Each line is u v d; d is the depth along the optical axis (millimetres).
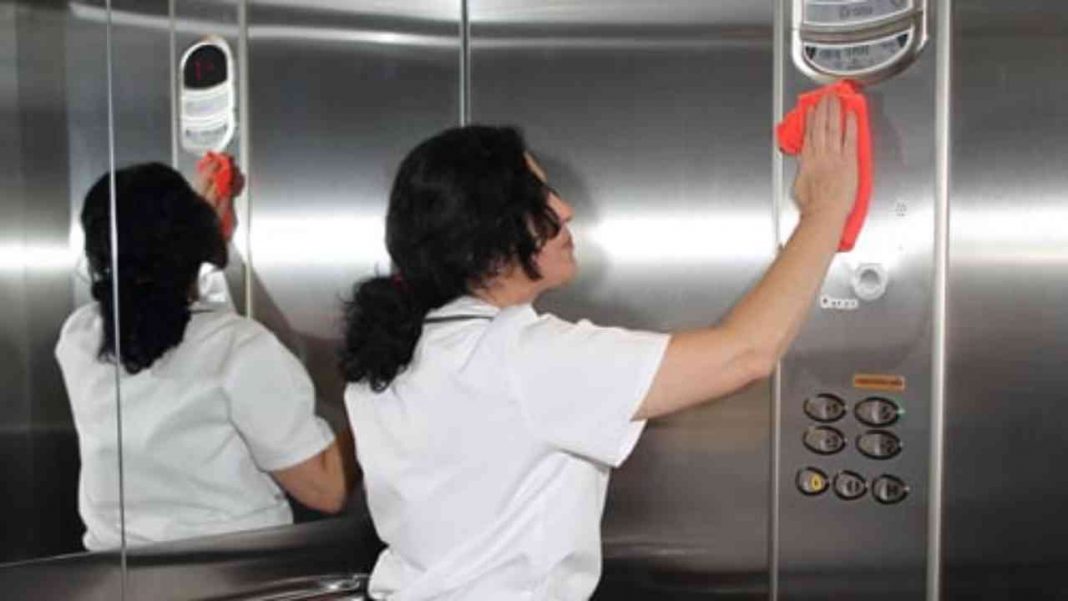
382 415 1496
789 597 1716
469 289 1488
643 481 1813
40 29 1759
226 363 1884
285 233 1927
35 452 1778
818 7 1665
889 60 1617
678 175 1788
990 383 1582
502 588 1459
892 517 1647
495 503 1442
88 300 1805
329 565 1960
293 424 1922
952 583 1614
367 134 1972
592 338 1405
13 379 1764
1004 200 1562
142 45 1827
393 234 1497
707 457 1766
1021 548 1574
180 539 1859
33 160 1764
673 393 1371
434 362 1450
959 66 1580
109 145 1812
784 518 1716
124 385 1824
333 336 1956
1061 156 1527
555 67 1889
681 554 1792
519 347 1415
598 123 1854
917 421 1627
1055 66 1524
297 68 1924
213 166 1877
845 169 1440
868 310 1647
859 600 1673
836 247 1425
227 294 1888
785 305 1377
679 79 1782
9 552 1764
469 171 1440
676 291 1795
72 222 1792
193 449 1865
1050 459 1552
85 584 1806
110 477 1819
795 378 1696
